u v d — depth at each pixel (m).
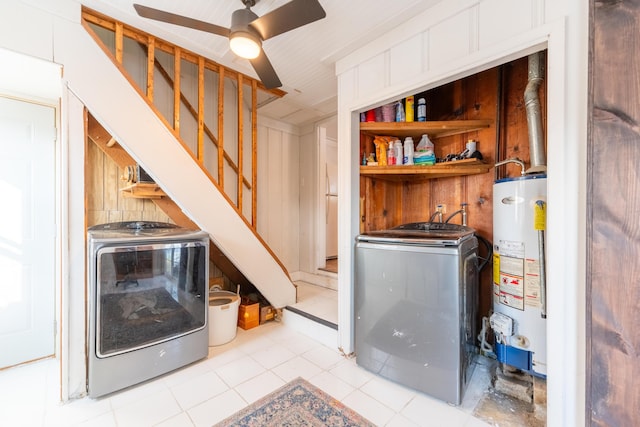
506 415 1.62
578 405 1.27
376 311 1.96
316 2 1.37
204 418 1.59
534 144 1.74
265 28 1.57
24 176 2.15
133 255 1.87
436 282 1.71
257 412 1.64
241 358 2.25
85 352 1.78
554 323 1.31
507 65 2.17
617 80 1.02
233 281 3.40
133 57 2.46
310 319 2.64
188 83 2.82
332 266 4.16
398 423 1.55
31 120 2.17
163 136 2.11
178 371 2.05
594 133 1.08
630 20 0.99
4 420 1.56
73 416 1.60
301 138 4.24
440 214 2.54
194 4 1.77
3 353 2.07
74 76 1.76
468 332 1.83
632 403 0.99
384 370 1.93
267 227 3.81
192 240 2.16
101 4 1.79
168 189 2.15
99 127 2.16
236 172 3.23
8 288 2.09
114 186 2.50
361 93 2.15
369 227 2.48
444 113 2.54
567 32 1.25
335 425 1.54
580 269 1.25
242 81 2.78
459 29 1.61
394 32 1.92
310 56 2.29
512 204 1.71
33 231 2.18
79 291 1.77
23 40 1.59
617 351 1.03
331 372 2.05
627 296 1.00
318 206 4.00
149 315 1.93
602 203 1.06
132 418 1.59
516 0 1.40
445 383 1.69
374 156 2.43
